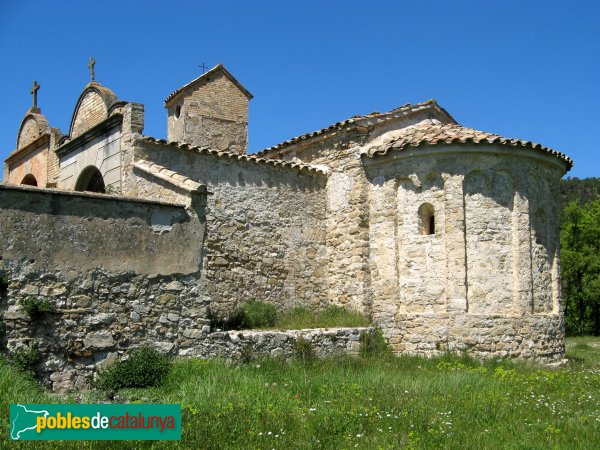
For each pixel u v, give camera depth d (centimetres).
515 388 1116
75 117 1778
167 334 1134
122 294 1089
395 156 1600
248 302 1560
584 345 2505
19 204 999
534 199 1616
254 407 864
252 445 727
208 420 795
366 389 1040
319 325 1523
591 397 1082
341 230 1702
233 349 1232
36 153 1944
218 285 1514
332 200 1739
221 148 2095
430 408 923
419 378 1160
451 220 1530
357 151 1677
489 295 1522
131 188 1394
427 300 1546
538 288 1595
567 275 3803
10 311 973
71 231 1046
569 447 763
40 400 839
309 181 1733
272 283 1617
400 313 1576
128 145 1419
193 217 1195
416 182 1577
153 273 1130
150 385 1020
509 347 1513
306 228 1706
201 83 2080
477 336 1496
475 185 1552
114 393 948
